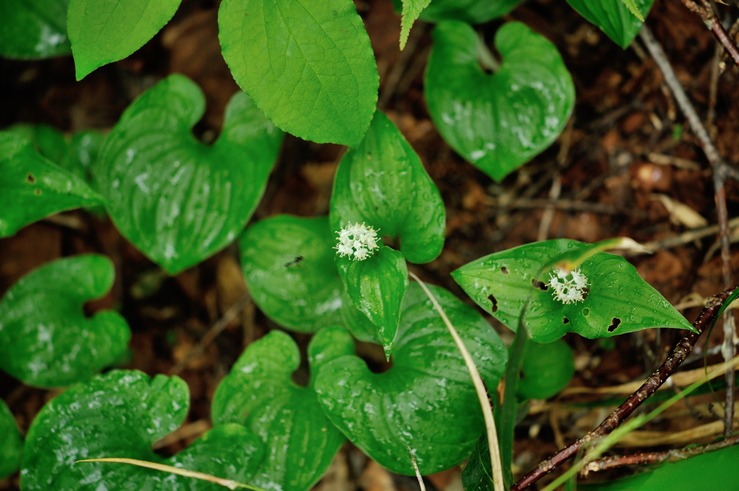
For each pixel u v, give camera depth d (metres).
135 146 0.77
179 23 0.84
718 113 0.77
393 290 0.70
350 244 0.70
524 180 0.81
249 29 0.68
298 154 0.84
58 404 0.74
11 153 0.73
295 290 0.77
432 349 0.73
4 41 0.78
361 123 0.69
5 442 0.75
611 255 0.70
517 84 0.78
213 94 0.84
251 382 0.75
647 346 0.76
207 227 0.77
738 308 0.75
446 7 0.78
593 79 0.81
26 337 0.77
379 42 0.84
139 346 0.83
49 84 0.84
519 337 0.69
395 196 0.72
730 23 0.76
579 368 0.78
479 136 0.78
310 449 0.74
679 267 0.77
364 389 0.73
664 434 0.74
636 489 0.70
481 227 0.82
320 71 0.68
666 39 0.79
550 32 0.82
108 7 0.68
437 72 0.78
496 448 0.68
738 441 0.68
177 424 0.74
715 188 0.75
